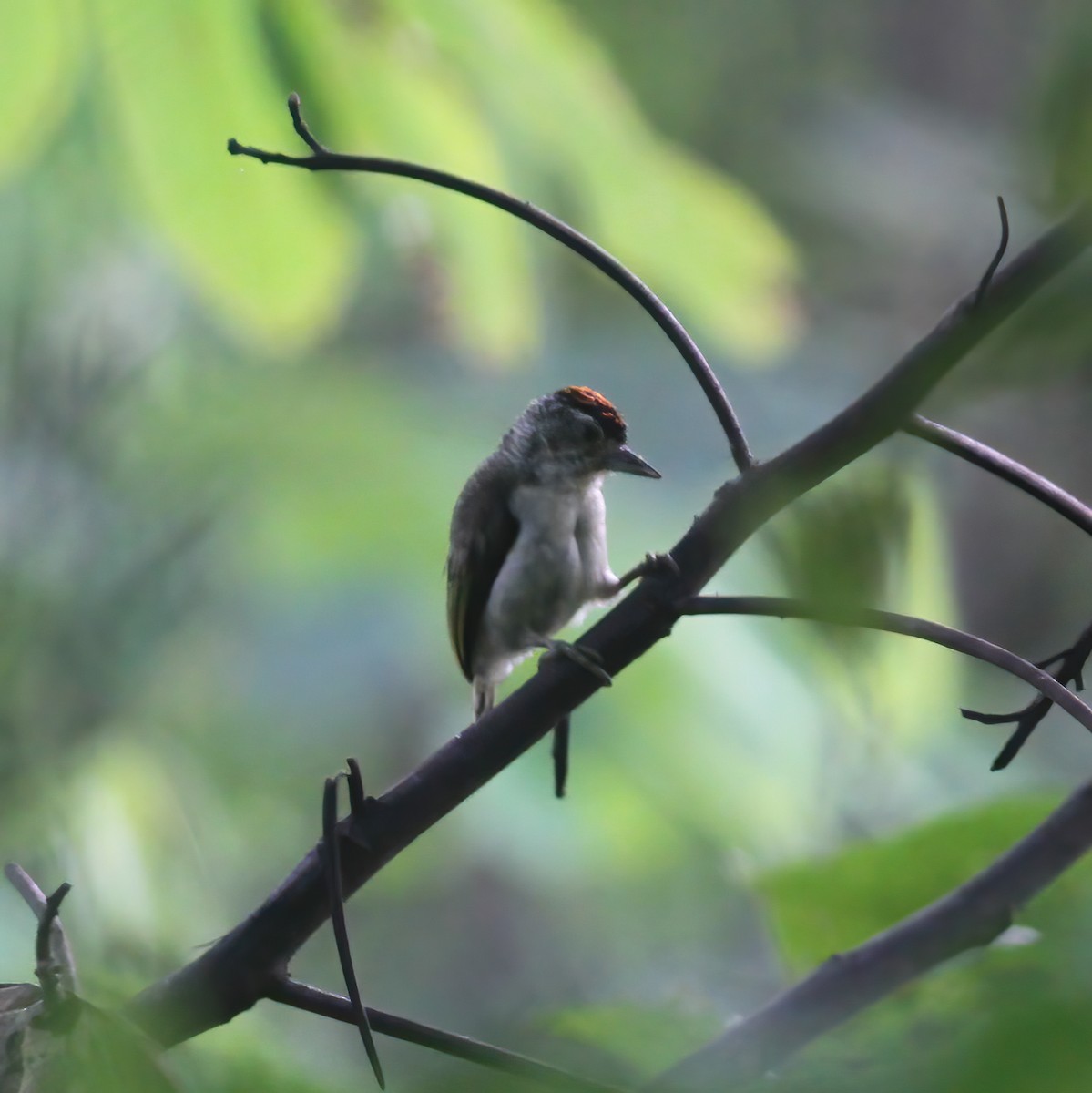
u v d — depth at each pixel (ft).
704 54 77.51
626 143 27.32
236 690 52.70
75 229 45.73
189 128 24.13
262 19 23.73
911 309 83.10
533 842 45.91
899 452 10.32
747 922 57.67
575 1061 17.11
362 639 51.83
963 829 21.02
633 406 62.80
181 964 26.55
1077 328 9.93
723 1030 17.94
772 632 43.65
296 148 24.48
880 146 85.66
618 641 15.39
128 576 46.85
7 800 36.65
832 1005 16.42
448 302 30.58
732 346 31.12
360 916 72.18
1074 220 7.91
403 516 50.08
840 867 21.52
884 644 9.63
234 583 50.72
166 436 50.83
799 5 86.89
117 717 43.04
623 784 42.98
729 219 29.04
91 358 49.88
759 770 41.70
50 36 23.35
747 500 14.88
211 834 45.68
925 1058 6.87
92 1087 9.61
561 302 64.59
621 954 58.75
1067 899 12.75
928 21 88.79
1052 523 40.42
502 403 58.85
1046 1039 6.14
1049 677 13.07
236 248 24.85
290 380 53.83
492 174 25.76
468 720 52.16
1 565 44.96
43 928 11.78
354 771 14.98
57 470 48.49
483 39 25.31
